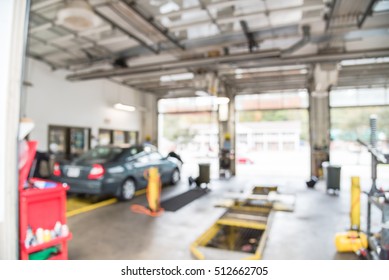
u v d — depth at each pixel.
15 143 1.89
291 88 9.84
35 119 6.63
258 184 7.59
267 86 9.93
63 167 5.23
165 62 6.11
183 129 12.17
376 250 2.54
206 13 4.40
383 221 2.30
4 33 1.82
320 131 9.23
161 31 4.82
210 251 2.84
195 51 5.96
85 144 8.22
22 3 1.87
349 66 7.54
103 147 5.94
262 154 12.85
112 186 5.03
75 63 6.82
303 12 4.40
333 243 3.19
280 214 4.52
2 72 1.83
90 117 8.34
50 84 7.04
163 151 11.64
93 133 8.45
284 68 7.81
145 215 4.40
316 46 6.07
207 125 11.70
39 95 6.73
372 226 3.85
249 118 12.00
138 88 10.70
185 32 5.19
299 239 3.32
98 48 6.06
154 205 4.56
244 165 12.98
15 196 1.92
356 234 2.99
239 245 3.49
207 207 4.95
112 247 3.05
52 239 2.27
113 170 5.12
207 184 6.93
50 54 6.39
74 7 3.69
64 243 2.40
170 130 12.04
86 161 5.32
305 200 5.65
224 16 4.45
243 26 4.84
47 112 6.94
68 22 3.94
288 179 8.96
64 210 2.45
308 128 9.48
